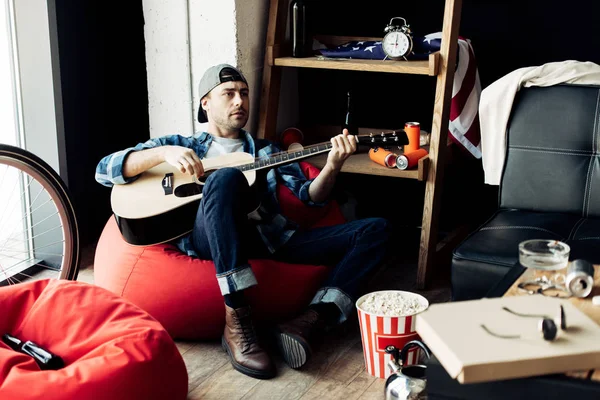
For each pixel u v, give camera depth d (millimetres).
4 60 3129
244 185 2432
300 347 2379
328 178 2750
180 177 2713
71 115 3326
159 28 3199
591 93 2533
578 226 2404
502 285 1689
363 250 2611
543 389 1313
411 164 2975
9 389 1874
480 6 3275
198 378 2404
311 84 3635
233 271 2379
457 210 3533
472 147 3154
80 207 3459
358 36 3514
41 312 2178
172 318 2582
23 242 3254
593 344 1322
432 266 3105
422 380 1968
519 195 2604
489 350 1307
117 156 2676
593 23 3119
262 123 3297
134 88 3678
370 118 3602
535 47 3242
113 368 1931
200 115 2955
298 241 2732
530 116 2602
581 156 2525
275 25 3188
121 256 2668
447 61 2879
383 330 2277
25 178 3168
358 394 2289
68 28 3252
